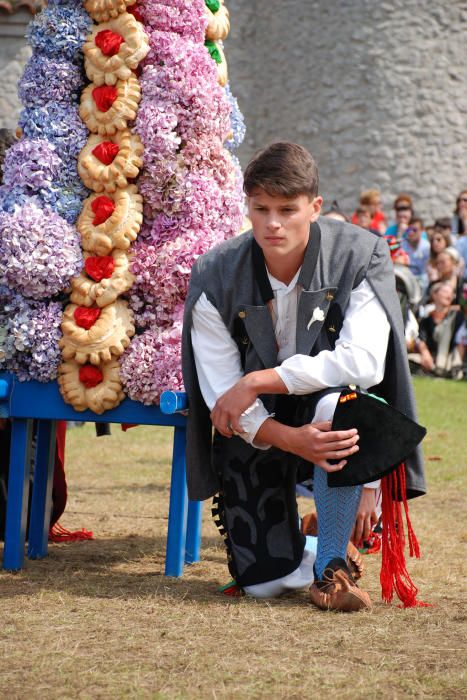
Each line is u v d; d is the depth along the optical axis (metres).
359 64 17.83
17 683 2.57
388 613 3.26
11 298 3.81
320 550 3.37
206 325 3.46
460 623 3.14
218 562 4.14
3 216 3.73
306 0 18.30
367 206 13.05
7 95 15.21
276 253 3.28
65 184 3.85
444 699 2.47
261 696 2.48
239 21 19.12
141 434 8.42
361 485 3.31
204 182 3.79
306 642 2.91
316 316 3.38
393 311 3.40
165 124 3.71
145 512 5.22
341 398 3.23
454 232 13.09
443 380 12.06
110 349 3.73
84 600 3.39
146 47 3.76
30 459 3.95
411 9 17.62
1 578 3.73
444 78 17.66
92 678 2.60
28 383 3.85
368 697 2.47
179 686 2.54
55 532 4.52
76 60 3.88
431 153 17.66
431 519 5.06
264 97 19.03
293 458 3.53
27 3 14.91
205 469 3.59
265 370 3.33
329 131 18.08
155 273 3.75
